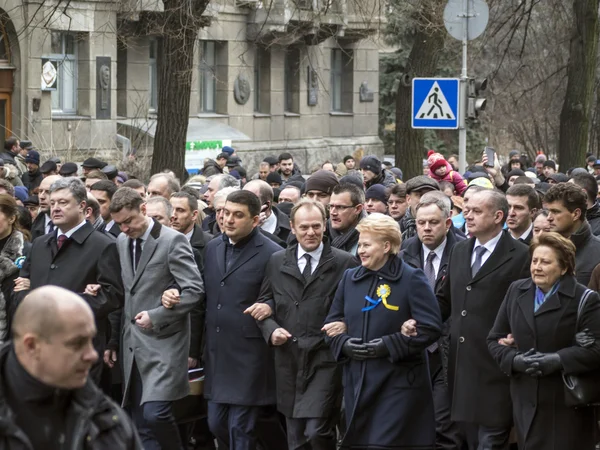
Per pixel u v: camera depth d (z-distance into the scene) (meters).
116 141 35.53
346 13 42.88
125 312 10.21
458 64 50.97
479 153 58.03
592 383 8.49
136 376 10.16
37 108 33.19
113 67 35.50
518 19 31.97
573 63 29.61
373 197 12.85
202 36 39.72
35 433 4.89
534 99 53.09
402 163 27.25
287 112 44.47
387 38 55.81
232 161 24.33
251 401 9.97
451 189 15.59
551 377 8.54
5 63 32.66
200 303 10.65
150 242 10.07
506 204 9.53
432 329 8.95
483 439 9.48
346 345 9.05
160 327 9.88
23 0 32.16
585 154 29.81
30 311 4.82
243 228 10.08
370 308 9.05
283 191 14.13
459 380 9.55
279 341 9.65
